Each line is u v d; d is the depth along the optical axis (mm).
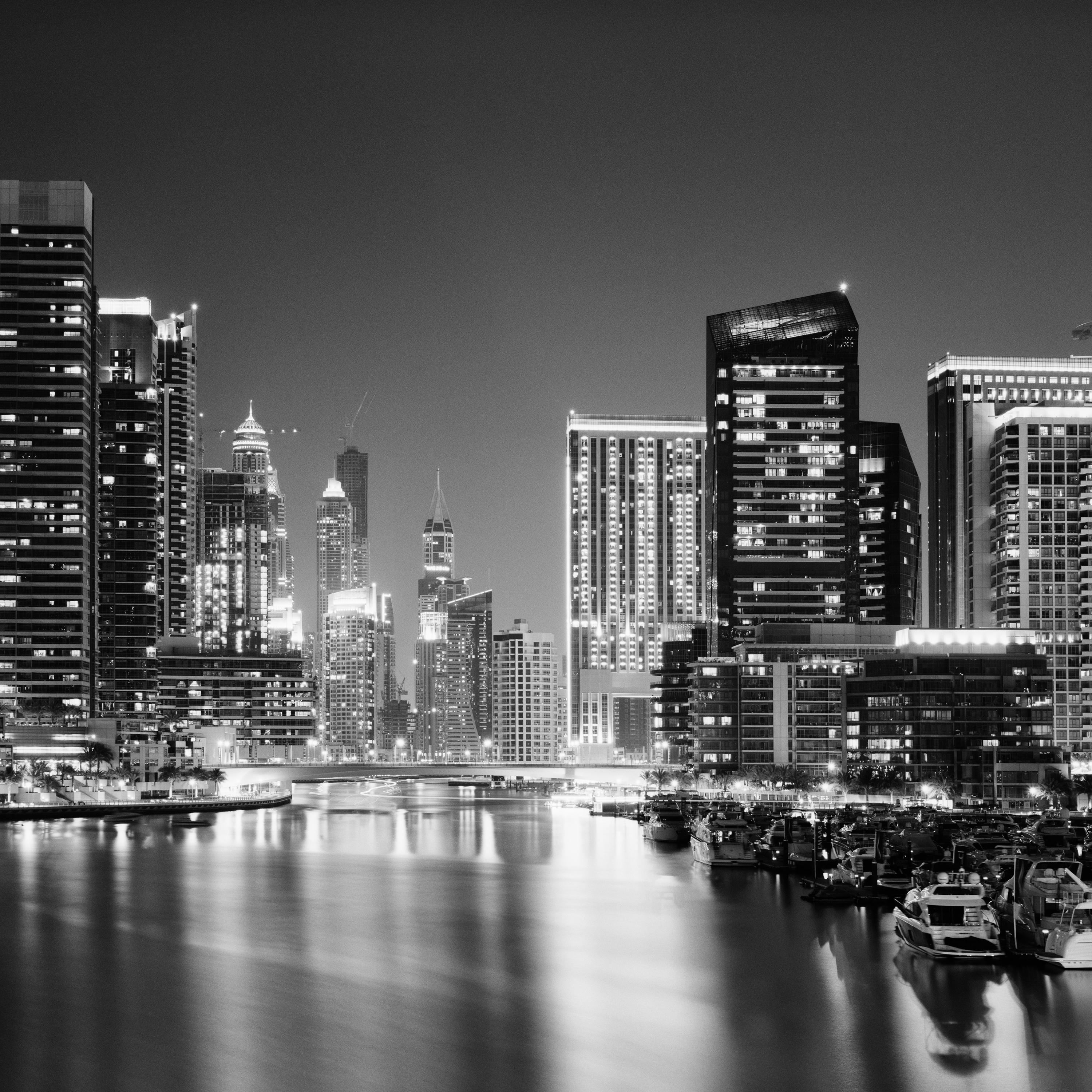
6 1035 123375
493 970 150875
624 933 174625
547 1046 119750
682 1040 121750
